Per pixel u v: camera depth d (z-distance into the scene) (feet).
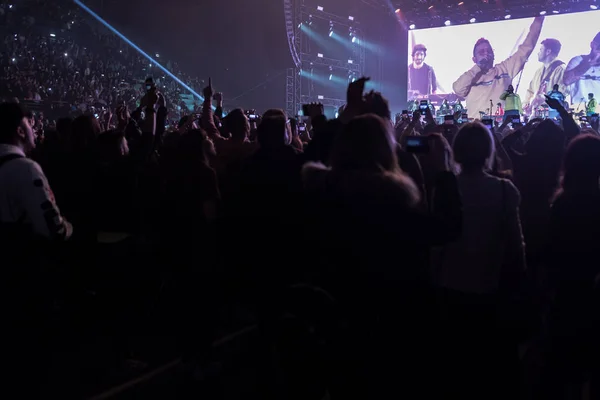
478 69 74.90
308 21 71.72
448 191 7.54
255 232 9.80
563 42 69.31
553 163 11.49
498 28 73.26
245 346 14.01
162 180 12.61
